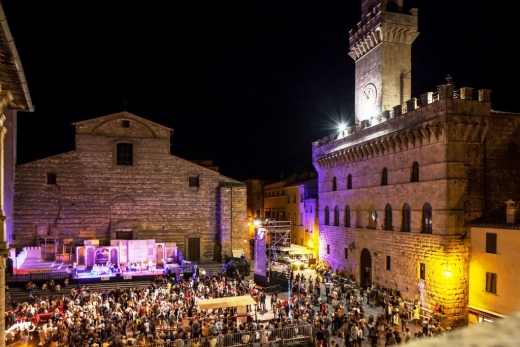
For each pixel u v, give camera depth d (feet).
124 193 190.60
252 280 166.50
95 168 187.42
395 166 135.85
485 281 106.73
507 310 99.40
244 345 89.61
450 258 111.34
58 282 146.82
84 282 148.77
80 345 82.99
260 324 99.96
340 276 163.94
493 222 105.81
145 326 93.40
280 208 279.08
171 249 180.04
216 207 202.08
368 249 150.00
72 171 184.44
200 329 94.27
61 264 167.84
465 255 112.68
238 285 137.49
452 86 112.78
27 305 109.60
